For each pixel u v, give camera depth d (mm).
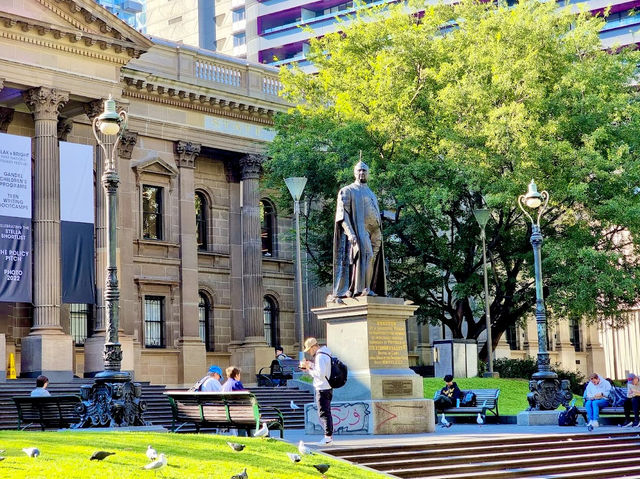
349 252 27641
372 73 55406
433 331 73938
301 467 18531
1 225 45125
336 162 52844
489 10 56781
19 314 50344
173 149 58094
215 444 20172
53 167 47500
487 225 55156
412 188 51719
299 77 57219
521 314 56719
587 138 51375
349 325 27359
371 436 26078
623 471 24875
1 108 50375
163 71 57125
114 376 28016
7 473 14883
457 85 52000
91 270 48188
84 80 48969
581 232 52031
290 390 47938
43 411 29547
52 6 47531
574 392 61750
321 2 122625
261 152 61500
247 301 60750
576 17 62781
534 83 51844
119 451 17938
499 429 31453
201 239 60750
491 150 51594
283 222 65000
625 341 82438
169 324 57156
